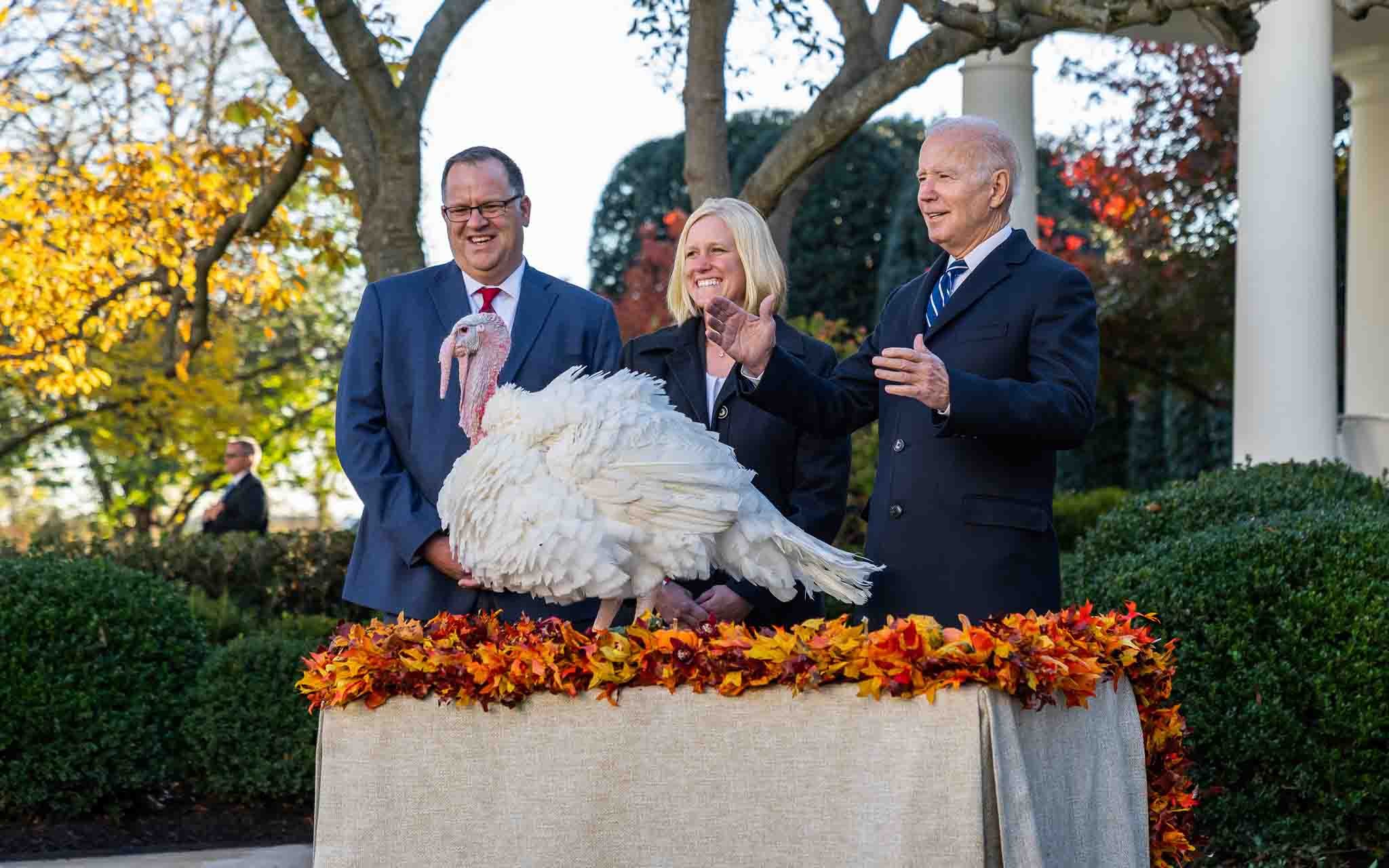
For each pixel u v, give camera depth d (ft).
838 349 29.96
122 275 31.50
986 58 24.35
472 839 9.29
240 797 18.81
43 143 30.96
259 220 26.03
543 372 13.04
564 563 10.58
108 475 47.24
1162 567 15.66
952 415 10.15
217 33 32.73
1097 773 9.55
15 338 34.35
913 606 11.35
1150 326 39.86
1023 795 8.59
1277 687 14.69
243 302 36.70
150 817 18.40
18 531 51.55
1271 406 23.06
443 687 9.23
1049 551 11.41
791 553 11.06
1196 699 14.87
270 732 18.52
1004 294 11.38
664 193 65.77
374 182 21.52
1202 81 39.99
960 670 8.66
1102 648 9.53
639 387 11.23
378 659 9.30
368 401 12.96
